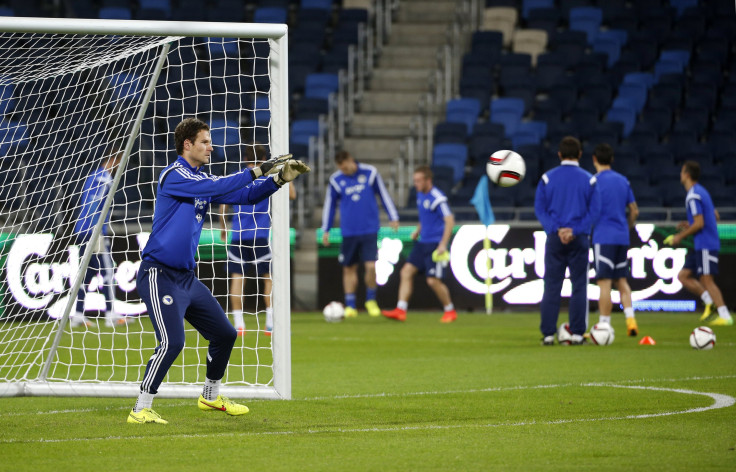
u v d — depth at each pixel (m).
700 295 51.41
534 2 90.12
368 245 53.50
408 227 59.81
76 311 46.91
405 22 88.12
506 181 29.50
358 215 53.28
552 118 76.94
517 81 79.94
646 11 88.81
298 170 20.17
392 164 72.06
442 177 68.00
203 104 34.94
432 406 22.50
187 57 37.81
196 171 20.38
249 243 40.53
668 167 71.25
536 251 57.84
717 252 47.91
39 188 50.25
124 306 51.44
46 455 16.70
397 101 79.06
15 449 17.30
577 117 76.12
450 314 52.31
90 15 85.19
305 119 75.69
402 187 69.50
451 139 72.44
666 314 55.88
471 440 17.94
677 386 25.91
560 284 38.19
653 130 75.31
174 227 19.78
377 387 26.20
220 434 18.83
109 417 21.20
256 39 26.25
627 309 41.91
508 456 16.33
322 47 86.06
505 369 30.36
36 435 18.88
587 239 37.84
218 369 21.14
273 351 23.66
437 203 50.88
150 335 44.81
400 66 83.00
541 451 16.78
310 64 81.00
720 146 75.31
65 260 46.38
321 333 45.19
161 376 20.08
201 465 15.71
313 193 69.44
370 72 81.19
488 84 78.88
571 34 84.81
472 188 68.12
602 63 82.81
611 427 19.34
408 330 46.81
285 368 23.50
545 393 24.64
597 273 40.22
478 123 73.25
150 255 19.92
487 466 15.51
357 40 84.38
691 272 51.28
